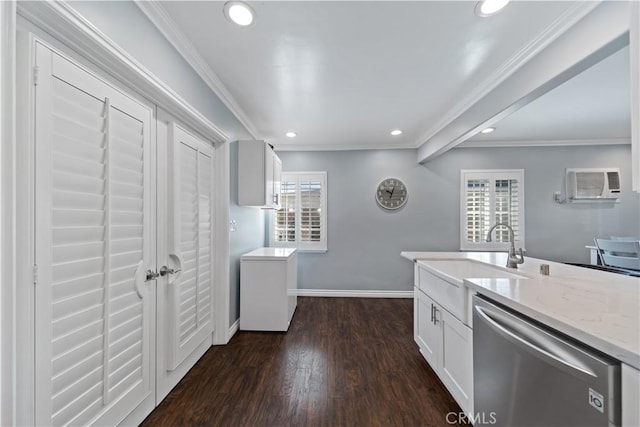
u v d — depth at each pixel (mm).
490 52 1927
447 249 4406
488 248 4348
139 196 1531
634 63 940
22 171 936
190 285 2102
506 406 1109
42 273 988
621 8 1306
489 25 1658
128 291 1442
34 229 962
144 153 1572
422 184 4434
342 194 4488
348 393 1921
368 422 1647
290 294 3270
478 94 2500
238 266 3074
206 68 2107
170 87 1688
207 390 1944
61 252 1061
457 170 4418
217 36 1764
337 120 3324
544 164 4348
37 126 970
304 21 1628
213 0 1462
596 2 1396
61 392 1064
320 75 2264
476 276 1809
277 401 1833
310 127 3586
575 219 4316
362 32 1729
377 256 4453
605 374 723
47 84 1006
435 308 2053
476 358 1365
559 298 1141
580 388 788
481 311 1302
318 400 1845
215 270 2605
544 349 926
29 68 948
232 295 2879
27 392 947
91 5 1137
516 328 1069
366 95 2633
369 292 4449
